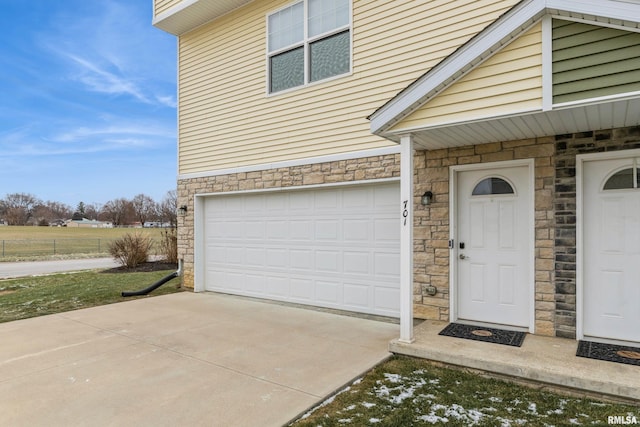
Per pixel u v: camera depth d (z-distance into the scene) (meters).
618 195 4.30
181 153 9.14
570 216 4.45
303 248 7.13
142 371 4.02
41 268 15.19
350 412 3.13
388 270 6.17
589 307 4.43
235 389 3.57
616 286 4.30
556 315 4.52
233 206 8.26
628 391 3.12
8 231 37.41
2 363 4.25
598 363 3.63
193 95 8.85
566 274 4.47
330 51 6.72
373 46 6.19
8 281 11.07
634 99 3.14
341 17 6.58
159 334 5.36
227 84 8.18
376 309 6.28
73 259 19.75
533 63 3.52
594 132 4.32
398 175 5.88
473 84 3.86
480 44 3.72
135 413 3.13
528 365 3.62
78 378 3.84
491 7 5.19
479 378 3.74
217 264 8.61
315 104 6.83
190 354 4.54
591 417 2.99
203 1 7.70
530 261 4.70
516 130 4.27
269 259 7.65
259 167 7.58
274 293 7.57
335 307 6.72
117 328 5.67
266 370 4.03
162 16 8.38
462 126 4.07
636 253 4.21
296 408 3.20
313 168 6.81
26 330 5.58
